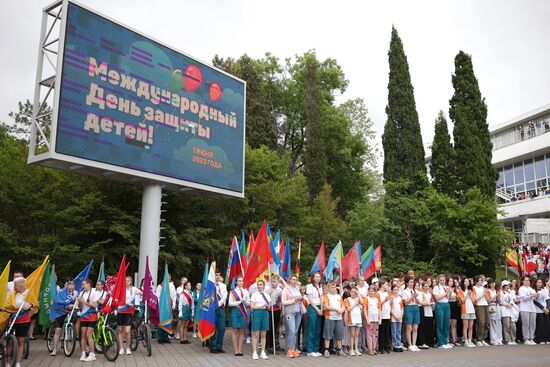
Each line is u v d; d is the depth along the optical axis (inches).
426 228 1007.6
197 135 785.6
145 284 526.6
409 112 1194.6
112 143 657.0
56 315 487.5
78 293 497.0
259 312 477.7
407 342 564.4
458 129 1123.9
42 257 705.0
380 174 1843.0
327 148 1563.7
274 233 985.5
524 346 578.2
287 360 464.1
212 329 508.1
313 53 1654.8
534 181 1875.0
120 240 790.5
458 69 1194.0
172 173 732.7
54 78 638.5
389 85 1225.4
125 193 820.6
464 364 430.9
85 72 639.8
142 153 693.9
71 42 629.9
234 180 839.1
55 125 595.5
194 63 804.6
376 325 515.5
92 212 759.1
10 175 736.3
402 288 562.3
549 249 1261.1
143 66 718.5
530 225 1542.8
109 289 508.4
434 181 1137.4
